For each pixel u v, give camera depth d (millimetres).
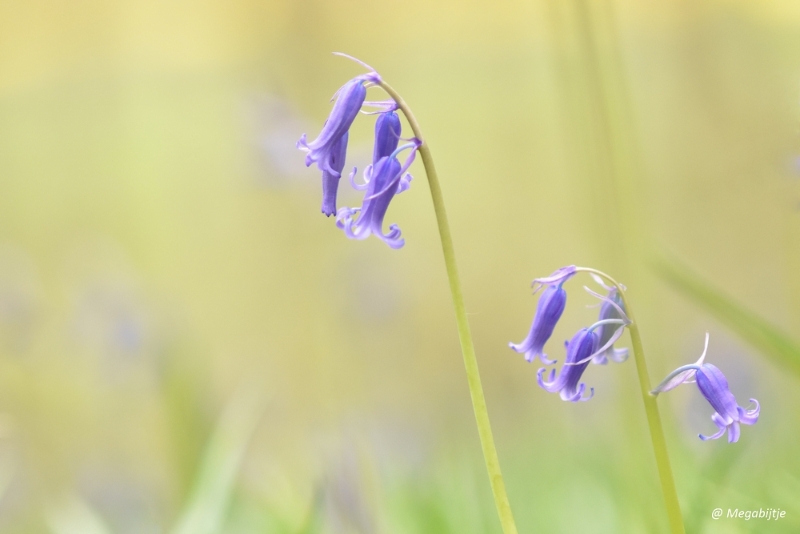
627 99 925
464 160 2592
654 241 939
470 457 1069
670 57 1857
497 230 2561
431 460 1360
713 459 910
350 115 787
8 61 2402
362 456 932
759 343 863
